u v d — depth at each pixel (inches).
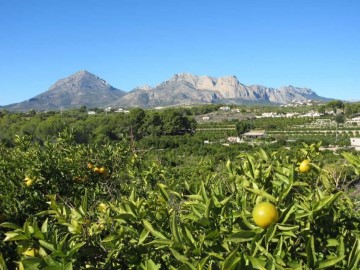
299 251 102.9
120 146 285.0
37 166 239.9
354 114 4682.6
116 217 109.4
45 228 105.2
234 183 128.1
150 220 112.4
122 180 296.0
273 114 5708.7
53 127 1946.4
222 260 94.0
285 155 157.2
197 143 2768.2
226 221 104.6
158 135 3046.3
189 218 105.1
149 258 106.5
